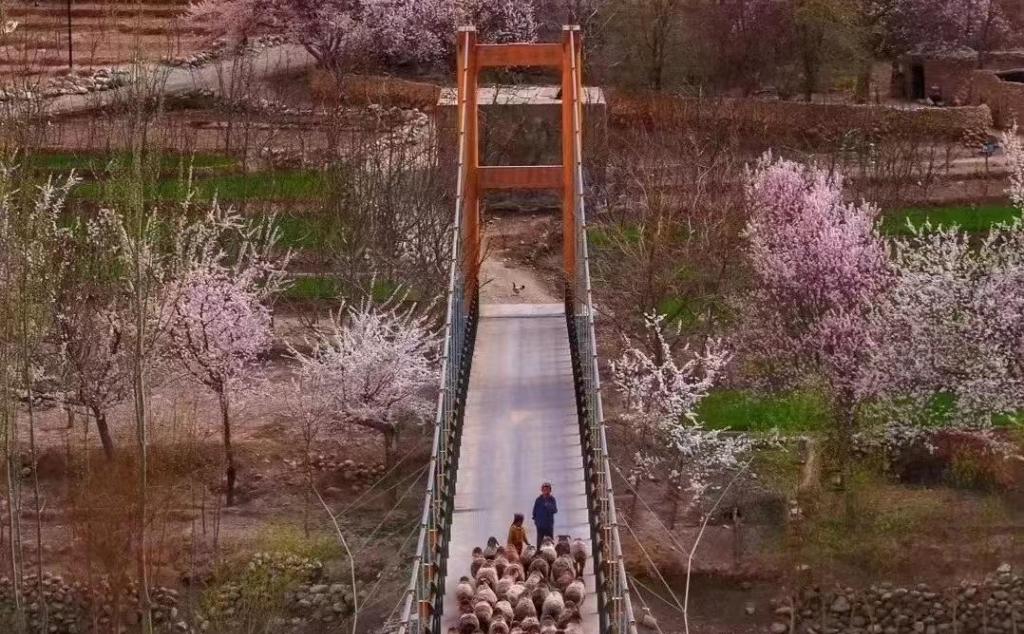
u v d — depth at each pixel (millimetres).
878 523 49125
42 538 49719
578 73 50344
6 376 43688
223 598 45719
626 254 59969
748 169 64000
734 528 49406
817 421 52719
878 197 68562
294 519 50875
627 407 55062
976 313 52594
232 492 51875
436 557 32281
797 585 46969
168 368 53219
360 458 54719
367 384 51406
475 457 38750
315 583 47750
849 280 54688
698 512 51344
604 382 57719
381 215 60906
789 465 51375
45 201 51531
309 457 53875
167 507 45750
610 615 29438
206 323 51375
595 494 34688
